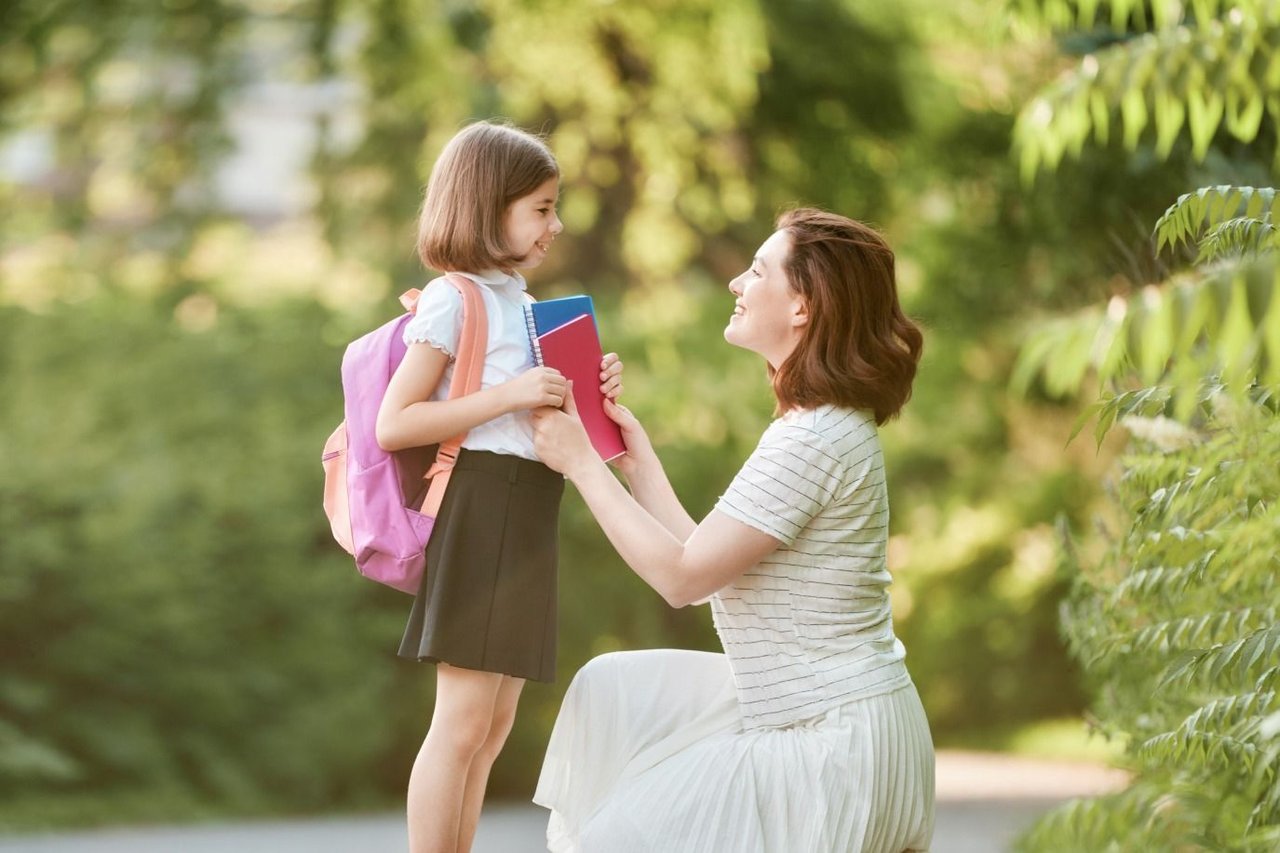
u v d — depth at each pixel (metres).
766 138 26.92
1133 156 12.43
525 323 6.36
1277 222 5.66
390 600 19.77
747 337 6.33
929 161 23.39
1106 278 14.16
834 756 5.84
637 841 5.95
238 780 17.95
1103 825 7.95
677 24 25.77
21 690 16.72
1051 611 31.19
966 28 22.38
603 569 21.39
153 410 20.28
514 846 15.31
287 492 19.08
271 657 18.59
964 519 31.03
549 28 25.72
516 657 6.08
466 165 6.32
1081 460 30.05
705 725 6.27
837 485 6.00
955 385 27.09
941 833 15.92
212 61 24.33
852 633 6.06
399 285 24.94
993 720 31.47
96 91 23.95
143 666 17.70
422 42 24.55
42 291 23.28
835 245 6.18
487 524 6.07
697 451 23.80
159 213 24.73
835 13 24.97
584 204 28.02
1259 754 6.09
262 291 23.73
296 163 25.94
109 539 17.44
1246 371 4.14
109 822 16.41
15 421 19.31
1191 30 7.07
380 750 19.38
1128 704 8.37
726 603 6.18
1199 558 6.47
